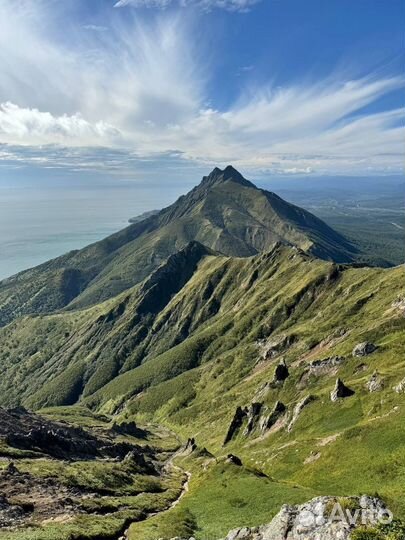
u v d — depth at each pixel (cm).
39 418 17038
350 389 12188
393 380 11031
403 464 6519
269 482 7769
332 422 11088
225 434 18312
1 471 7612
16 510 6088
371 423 8825
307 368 17088
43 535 5122
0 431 11631
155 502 7962
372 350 15400
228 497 7362
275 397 16912
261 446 13288
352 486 6612
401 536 2800
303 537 3161
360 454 7856
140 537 5659
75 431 15500
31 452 9862
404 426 7894
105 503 7100
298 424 12362
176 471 12569
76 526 5669
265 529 3509
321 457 8912
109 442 15925
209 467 10444
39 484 7431
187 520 6469
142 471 11156
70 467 9006
